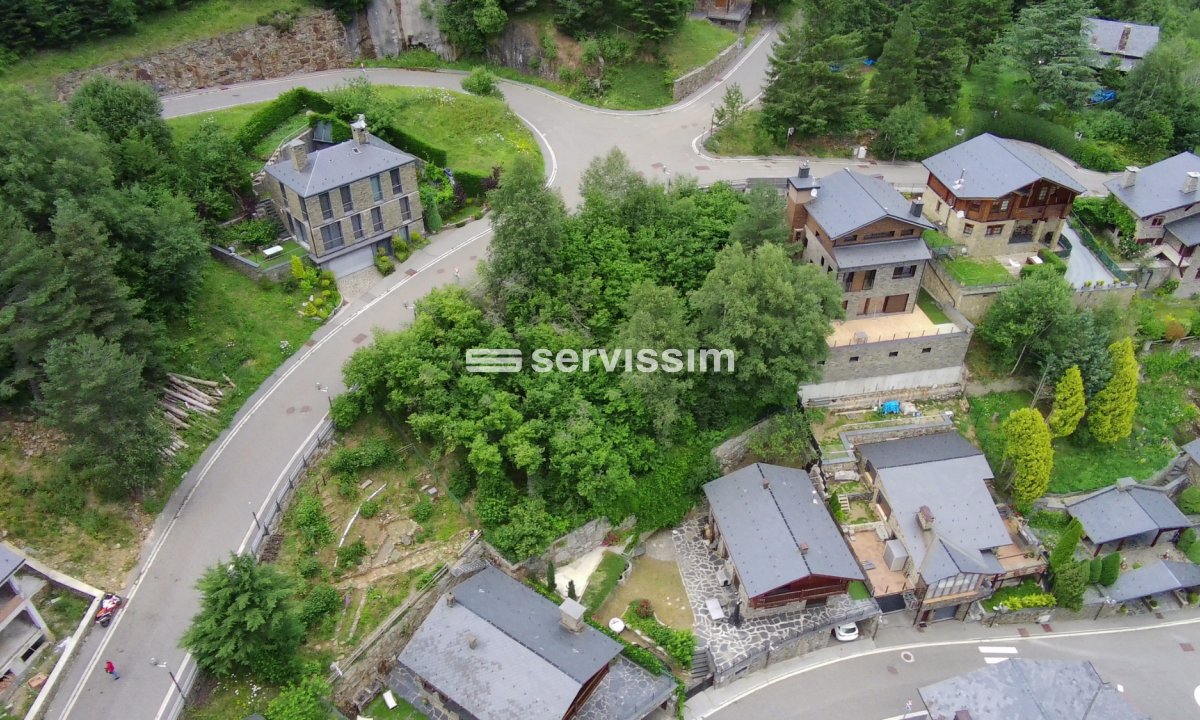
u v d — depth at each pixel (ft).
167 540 186.39
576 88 342.03
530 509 200.54
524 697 169.07
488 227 278.05
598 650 180.04
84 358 173.17
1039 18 338.34
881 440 242.78
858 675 201.26
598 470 203.92
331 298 242.78
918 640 210.79
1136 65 343.26
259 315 235.61
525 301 227.61
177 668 165.89
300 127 289.33
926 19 328.70
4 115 199.52
